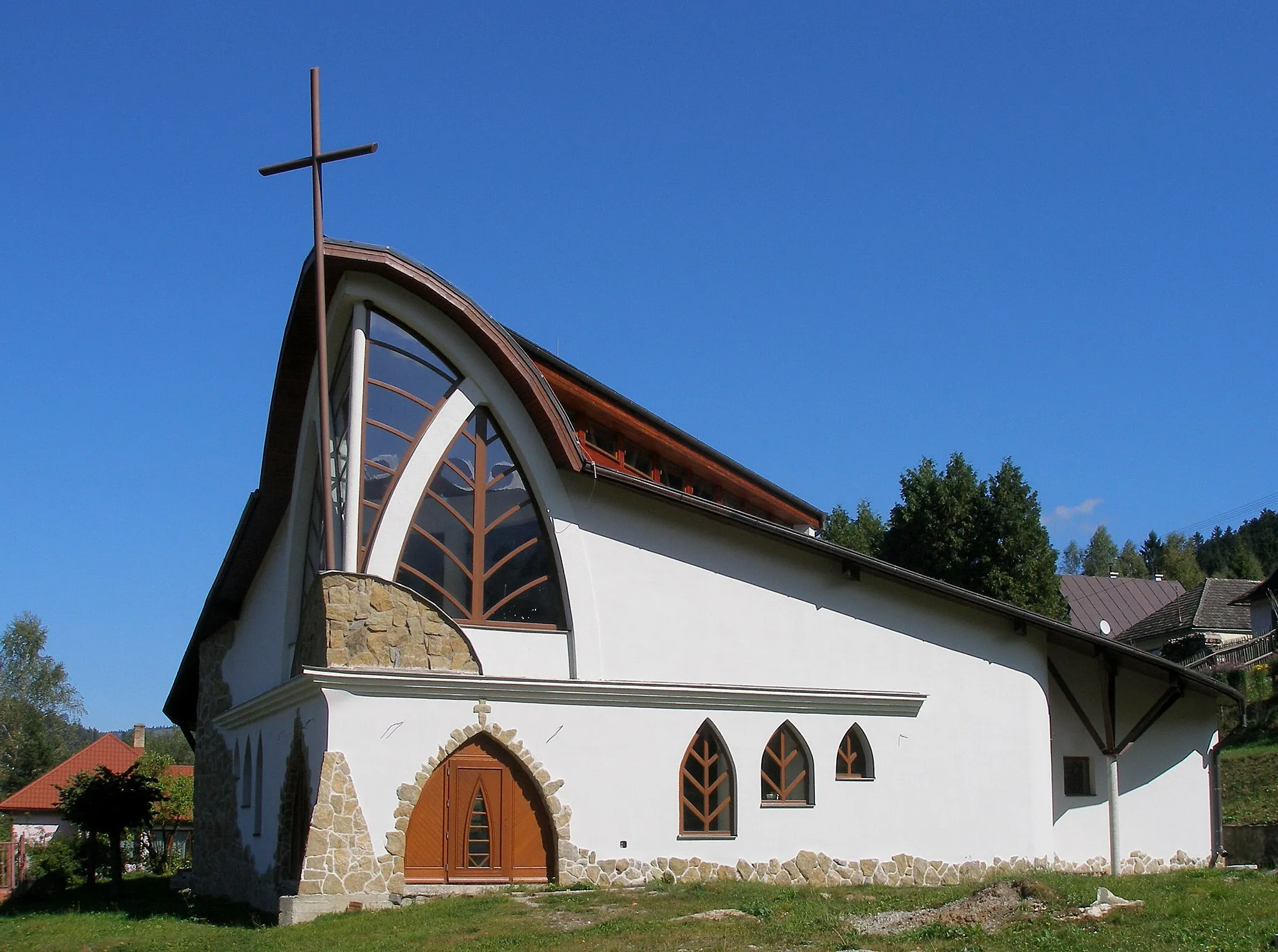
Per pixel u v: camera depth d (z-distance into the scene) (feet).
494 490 73.72
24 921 79.87
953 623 85.61
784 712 78.74
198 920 72.13
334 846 63.31
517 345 72.84
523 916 57.11
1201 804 96.63
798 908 56.49
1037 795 86.12
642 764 73.41
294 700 71.26
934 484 180.14
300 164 71.67
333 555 68.74
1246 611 212.02
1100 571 451.12
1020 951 43.39
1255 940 43.73
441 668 69.00
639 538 76.79
